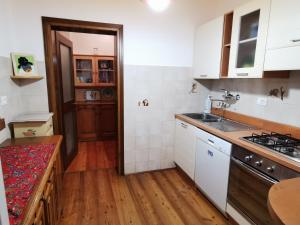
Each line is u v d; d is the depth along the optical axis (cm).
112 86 433
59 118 261
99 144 420
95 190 251
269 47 168
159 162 305
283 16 154
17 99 218
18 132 197
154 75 279
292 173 129
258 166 154
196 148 243
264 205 150
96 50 447
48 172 129
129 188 257
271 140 175
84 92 444
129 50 262
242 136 188
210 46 248
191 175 258
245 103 242
